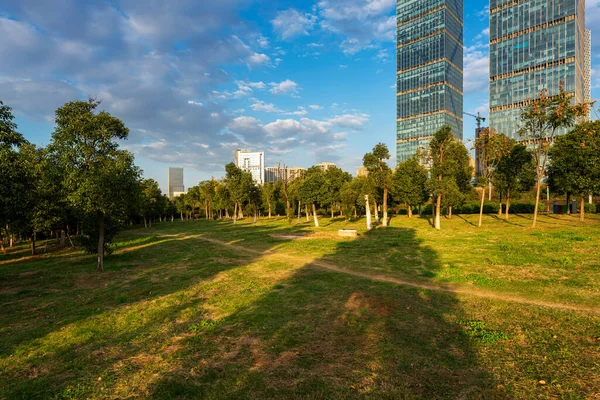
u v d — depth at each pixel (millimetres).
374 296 10641
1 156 14789
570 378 5602
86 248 20312
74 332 8609
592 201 49781
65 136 16531
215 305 10523
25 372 6621
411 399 5184
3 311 10875
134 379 6156
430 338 7352
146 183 62969
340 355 6715
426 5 131875
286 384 5727
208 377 6082
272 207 73625
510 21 106625
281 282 13242
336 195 50844
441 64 127812
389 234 28672
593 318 7988
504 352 6590
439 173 32531
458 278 12312
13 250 34125
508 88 107500
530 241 20203
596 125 30531
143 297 12031
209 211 88500
